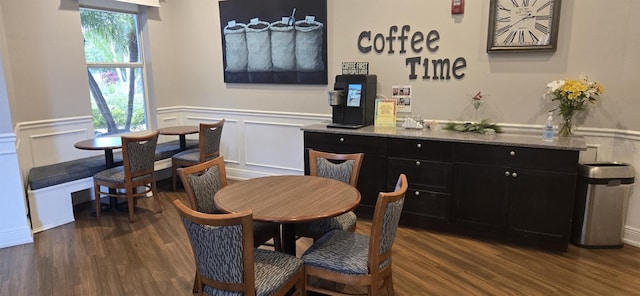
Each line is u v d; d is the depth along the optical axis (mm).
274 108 4797
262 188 2484
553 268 2809
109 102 4871
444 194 3355
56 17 4098
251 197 2305
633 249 3105
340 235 2371
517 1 3281
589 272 2746
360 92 3766
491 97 3555
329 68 4312
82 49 4363
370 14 3969
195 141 5281
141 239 3379
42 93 4039
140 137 3689
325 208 2107
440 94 3770
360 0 3992
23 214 3270
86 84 4426
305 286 2145
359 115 3811
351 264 2035
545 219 3027
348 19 4094
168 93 5352
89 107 4480
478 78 3578
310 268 2115
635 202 3139
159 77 5215
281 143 4840
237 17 4762
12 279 2723
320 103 4461
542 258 2961
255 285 1847
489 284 2611
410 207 3523
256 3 4586
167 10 5227
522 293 2500
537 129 3408
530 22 3268
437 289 2561
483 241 3271
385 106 3854
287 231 2393
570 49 3197
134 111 5160
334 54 4250
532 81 3371
